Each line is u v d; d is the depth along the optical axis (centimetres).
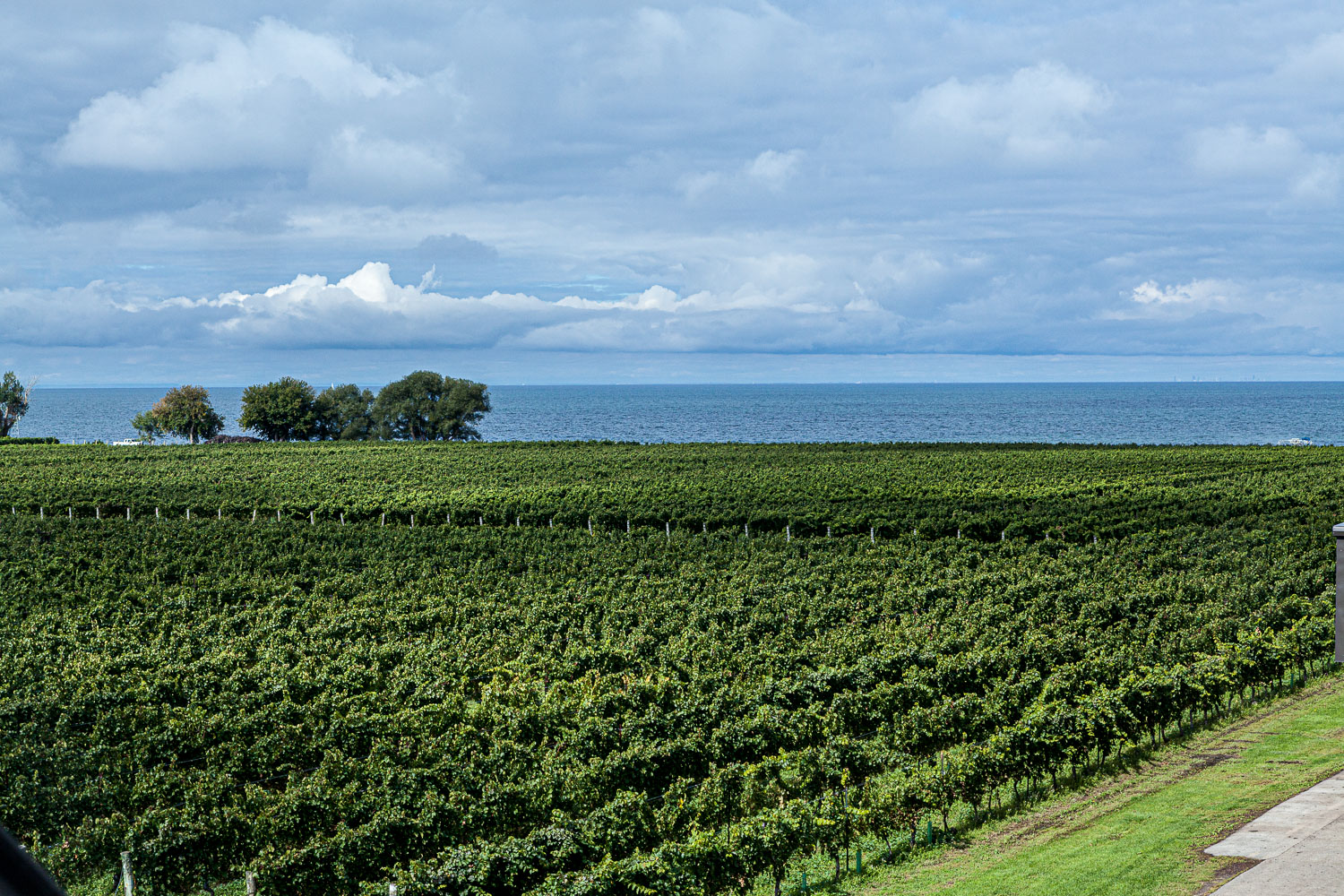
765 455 12375
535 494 8512
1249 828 2233
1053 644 3716
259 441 16800
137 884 2206
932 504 7644
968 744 2839
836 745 2706
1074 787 2781
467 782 2503
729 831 2212
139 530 6881
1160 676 3072
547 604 4559
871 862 2375
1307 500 7688
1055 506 7350
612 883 2053
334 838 2220
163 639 4181
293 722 3112
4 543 6359
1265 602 4372
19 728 2956
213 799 2403
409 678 3434
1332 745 2867
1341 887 1883
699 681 3303
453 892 2059
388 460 12012
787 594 4722
